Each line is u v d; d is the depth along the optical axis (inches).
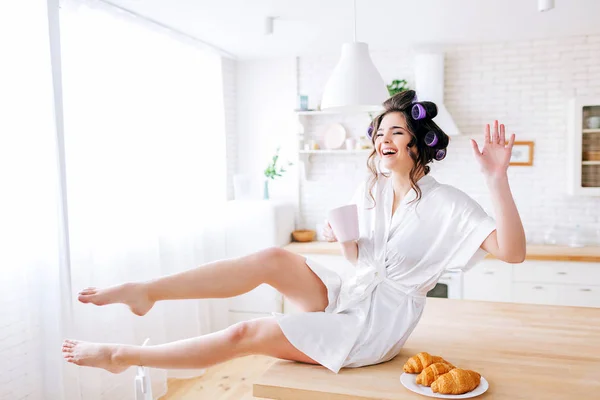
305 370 77.3
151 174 145.0
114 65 131.3
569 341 86.6
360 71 105.0
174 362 78.3
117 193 132.3
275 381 73.0
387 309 81.3
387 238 85.0
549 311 105.1
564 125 175.6
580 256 155.6
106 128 128.6
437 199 82.1
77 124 119.4
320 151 190.4
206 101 177.5
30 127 108.7
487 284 163.9
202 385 150.7
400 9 138.6
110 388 129.0
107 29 129.1
